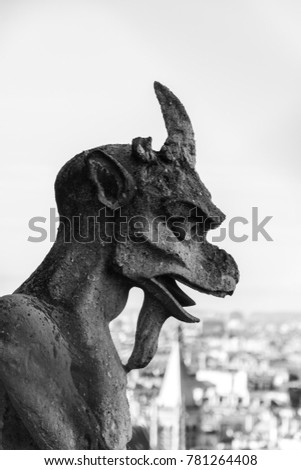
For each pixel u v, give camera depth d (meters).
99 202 8.31
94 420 8.17
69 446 8.11
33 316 8.12
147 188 8.31
